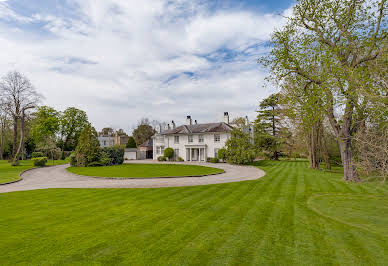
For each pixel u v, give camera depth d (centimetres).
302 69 1448
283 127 3759
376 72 791
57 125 4500
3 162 3609
